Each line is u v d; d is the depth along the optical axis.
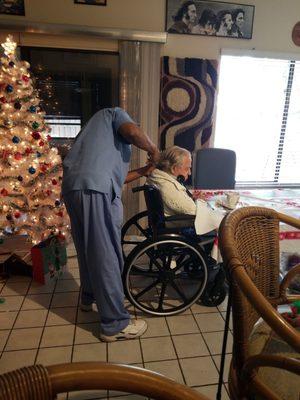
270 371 0.91
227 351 1.69
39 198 2.68
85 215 1.57
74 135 3.26
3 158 2.50
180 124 3.27
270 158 3.65
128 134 1.61
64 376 0.52
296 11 3.21
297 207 2.08
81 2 2.87
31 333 1.81
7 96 2.43
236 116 3.48
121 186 1.71
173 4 2.98
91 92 3.15
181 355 1.67
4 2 2.77
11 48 2.42
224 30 3.12
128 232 3.17
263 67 3.37
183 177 2.02
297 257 1.82
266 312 0.66
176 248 1.87
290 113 3.56
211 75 3.20
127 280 1.86
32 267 2.34
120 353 1.68
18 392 0.48
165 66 3.08
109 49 3.03
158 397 0.54
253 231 1.00
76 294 2.20
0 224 2.58
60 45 2.96
